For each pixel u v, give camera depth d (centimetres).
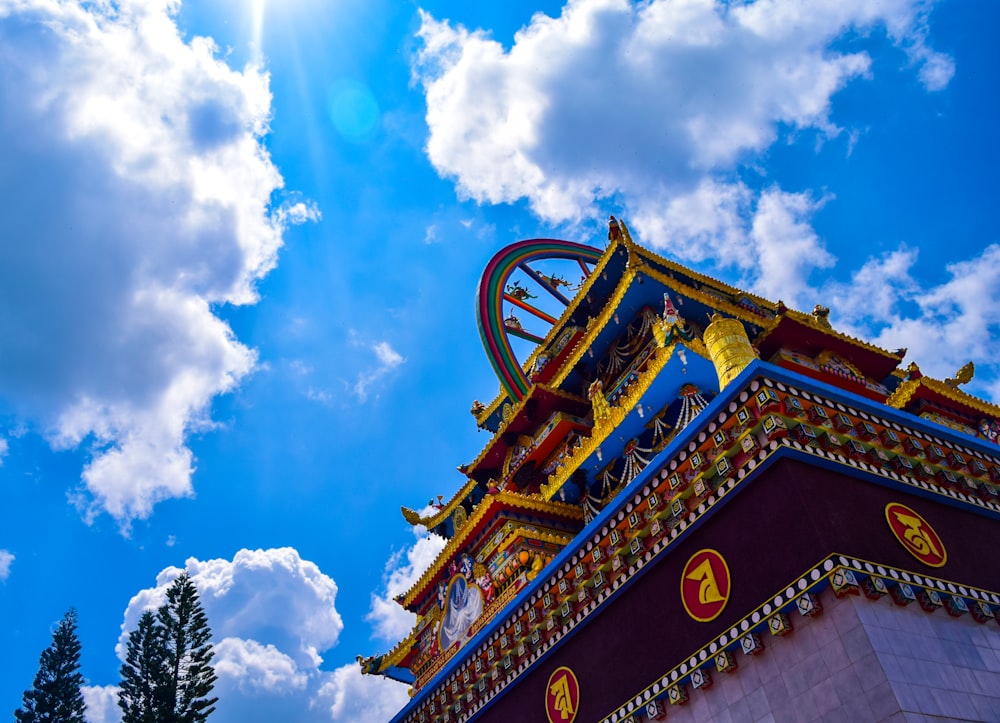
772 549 1414
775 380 1527
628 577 1709
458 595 2662
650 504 1689
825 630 1288
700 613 1513
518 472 2995
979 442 1742
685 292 2667
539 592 1966
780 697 1316
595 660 1747
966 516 1611
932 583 1374
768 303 3053
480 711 2075
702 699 1457
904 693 1175
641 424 2373
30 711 4050
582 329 3209
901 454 1581
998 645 1369
